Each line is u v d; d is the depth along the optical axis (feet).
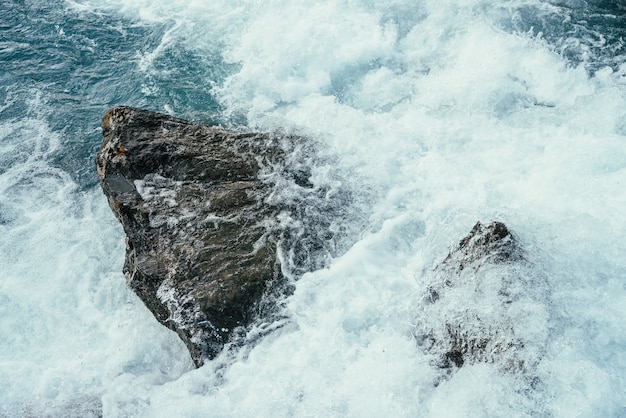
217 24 30.91
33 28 31.91
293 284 18.08
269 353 16.67
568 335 14.88
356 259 18.80
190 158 20.85
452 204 20.03
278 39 28.73
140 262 18.65
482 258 16.74
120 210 19.79
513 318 15.30
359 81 26.66
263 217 19.47
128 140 20.99
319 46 27.76
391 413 14.58
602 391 13.79
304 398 15.31
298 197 20.16
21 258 21.65
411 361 15.79
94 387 17.88
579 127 21.88
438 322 16.38
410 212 20.13
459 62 26.50
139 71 29.14
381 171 21.39
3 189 24.11
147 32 31.30
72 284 20.84
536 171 20.33
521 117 23.03
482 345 15.24
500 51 26.18
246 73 27.99
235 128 25.48
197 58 29.35
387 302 17.47
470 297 16.22
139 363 18.52
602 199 18.66
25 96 28.45
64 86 28.99
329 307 17.49
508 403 13.85
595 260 16.61
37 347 19.20
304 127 23.34
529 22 27.81
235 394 15.84
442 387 14.88
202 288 17.75
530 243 17.15
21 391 17.95
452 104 24.36
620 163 19.93
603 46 26.53
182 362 18.34
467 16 28.27
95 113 27.63
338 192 20.57
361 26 28.43
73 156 25.64
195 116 26.35
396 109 24.63
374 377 15.53
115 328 19.53
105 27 31.89
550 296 15.72
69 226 22.72
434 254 18.61
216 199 19.85
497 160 21.21
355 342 16.57
